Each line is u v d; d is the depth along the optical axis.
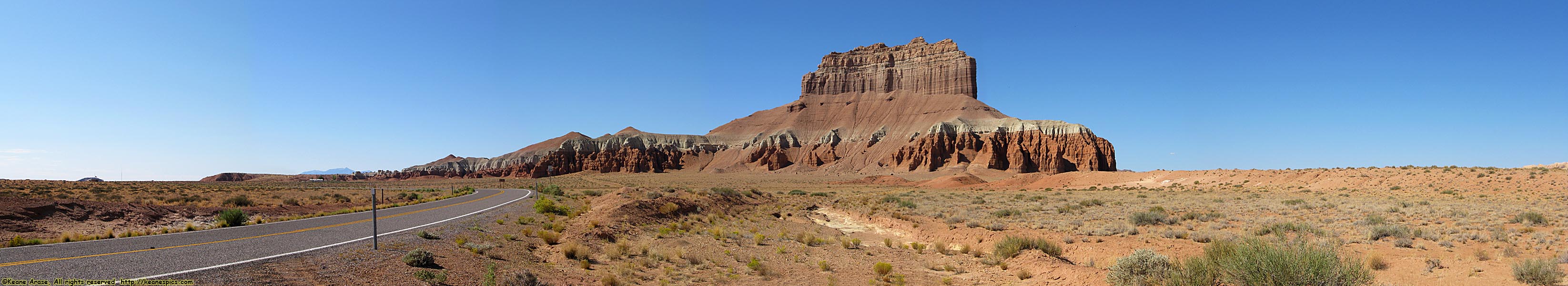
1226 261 13.49
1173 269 14.37
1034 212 37.62
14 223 21.27
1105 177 91.06
